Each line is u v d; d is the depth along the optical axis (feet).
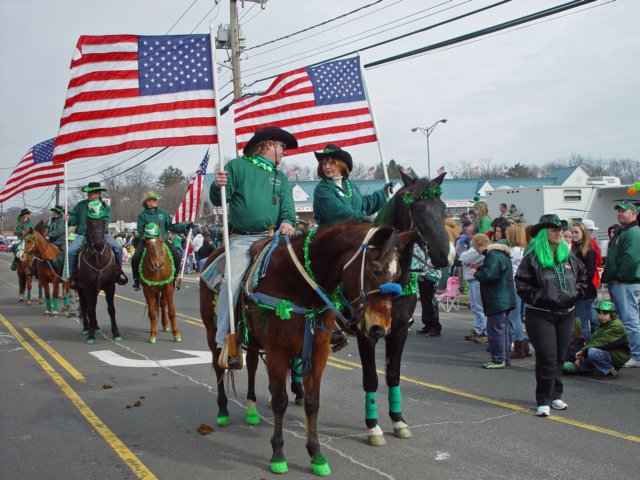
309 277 14.08
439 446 17.02
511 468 15.35
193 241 84.89
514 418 19.69
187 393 22.93
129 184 217.97
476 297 33.19
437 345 32.53
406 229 17.01
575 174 138.41
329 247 13.92
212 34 18.75
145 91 18.75
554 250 19.83
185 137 18.88
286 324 14.35
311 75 27.71
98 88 18.56
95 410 20.68
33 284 79.30
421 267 17.67
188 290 64.44
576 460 15.90
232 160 17.92
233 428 18.80
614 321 24.86
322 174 18.79
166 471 15.35
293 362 16.30
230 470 15.42
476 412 20.40
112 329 35.06
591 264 28.32
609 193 67.00
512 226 32.76
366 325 12.69
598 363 24.72
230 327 15.89
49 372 26.40
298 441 17.60
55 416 20.01
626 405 21.09
